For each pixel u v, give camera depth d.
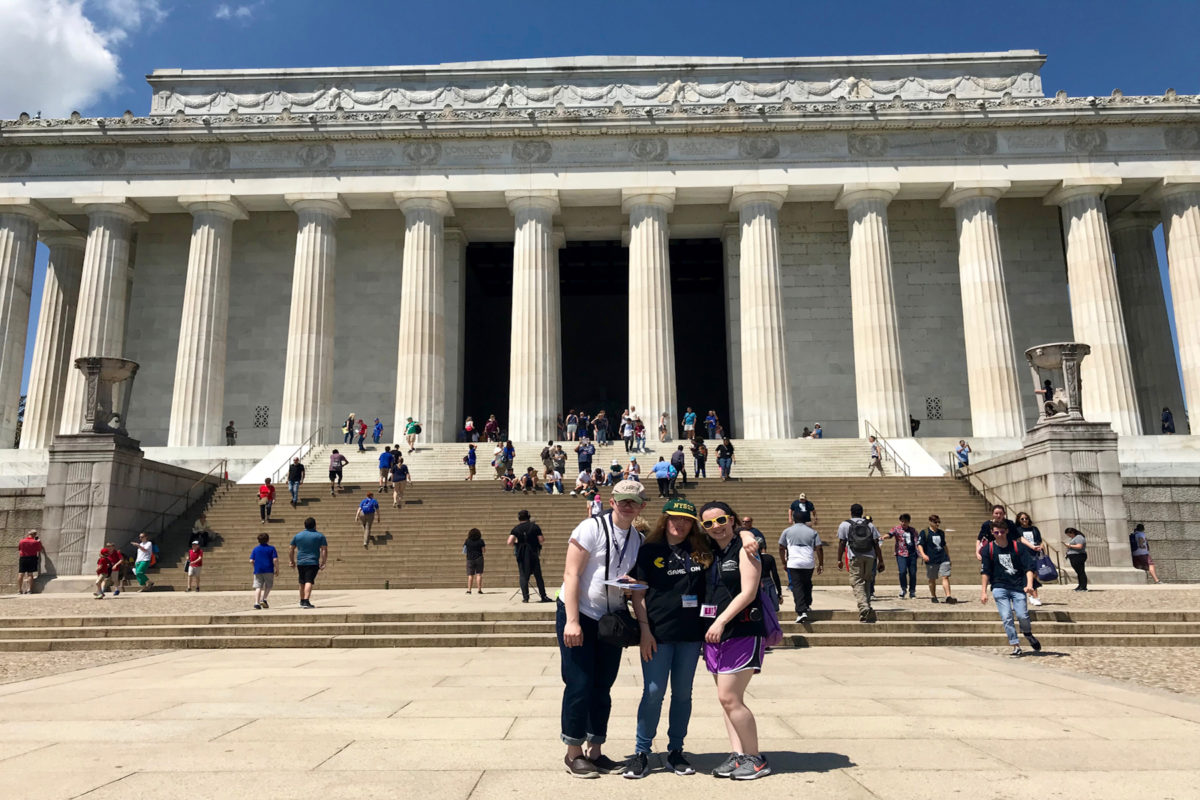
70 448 24.45
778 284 40.12
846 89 46.97
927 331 45.72
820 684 9.70
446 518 27.14
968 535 25.55
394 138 41.12
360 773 5.81
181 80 47.75
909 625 14.41
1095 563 22.91
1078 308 39.69
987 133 40.66
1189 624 14.27
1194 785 5.45
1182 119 39.94
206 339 39.84
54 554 23.73
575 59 48.62
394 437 39.84
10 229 40.84
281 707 8.30
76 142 40.84
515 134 40.84
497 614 15.06
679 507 6.05
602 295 61.94
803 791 5.36
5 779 5.64
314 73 47.81
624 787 5.51
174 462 36.53
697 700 8.80
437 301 40.56
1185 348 39.28
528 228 40.75
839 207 42.41
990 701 8.55
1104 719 7.59
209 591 22.47
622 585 5.94
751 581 5.82
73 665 12.11
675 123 40.59
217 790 5.38
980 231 40.16
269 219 47.09
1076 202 40.38
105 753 6.38
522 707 8.28
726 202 42.84
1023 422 38.47
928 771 5.81
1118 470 23.36
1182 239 39.94
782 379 39.06
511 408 39.12
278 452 36.59
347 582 23.11
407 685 9.73
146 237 46.72
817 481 29.91
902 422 38.44
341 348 46.00
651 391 38.91
